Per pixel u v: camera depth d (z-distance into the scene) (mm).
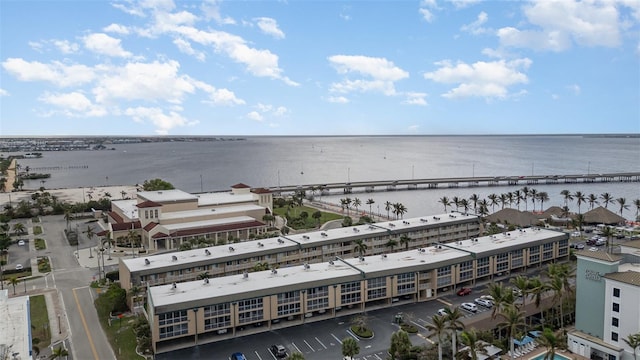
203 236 184625
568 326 105438
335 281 111188
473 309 112375
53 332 104750
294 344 97875
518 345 94375
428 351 87188
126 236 183000
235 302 101375
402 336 86812
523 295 101562
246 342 98875
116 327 107062
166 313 95188
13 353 78688
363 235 158375
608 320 92062
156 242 176000
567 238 154125
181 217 193875
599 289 94625
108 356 93562
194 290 104188
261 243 147000
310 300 109000
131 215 196250
